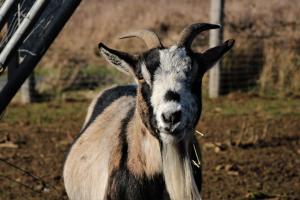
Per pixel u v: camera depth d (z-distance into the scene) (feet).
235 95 44.14
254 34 51.19
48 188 26.48
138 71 16.28
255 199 25.58
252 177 28.25
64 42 55.21
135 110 17.54
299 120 38.27
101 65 49.65
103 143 18.53
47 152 31.60
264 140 33.88
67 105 42.11
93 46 54.54
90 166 18.58
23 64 15.90
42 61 50.03
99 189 17.67
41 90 45.11
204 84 45.70
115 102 20.84
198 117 16.31
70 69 47.50
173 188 16.43
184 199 16.51
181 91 15.30
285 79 45.73
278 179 28.07
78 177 19.19
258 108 40.83
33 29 16.51
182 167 16.37
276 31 53.57
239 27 52.70
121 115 19.25
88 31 58.65
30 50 16.31
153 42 16.78
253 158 30.91
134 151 16.74
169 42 53.52
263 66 46.21
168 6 73.20
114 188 16.80
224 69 45.57
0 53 15.75
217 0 42.14
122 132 17.67
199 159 18.78
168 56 15.79
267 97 44.24
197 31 16.89
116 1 77.00
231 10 59.93
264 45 47.52
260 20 57.16
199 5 74.33
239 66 46.03
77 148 20.17
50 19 16.37
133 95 21.16
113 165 17.13
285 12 63.62
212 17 42.52
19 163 29.76
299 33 52.60
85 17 64.80
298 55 47.39
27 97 42.65
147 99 15.81
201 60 16.28
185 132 15.55
